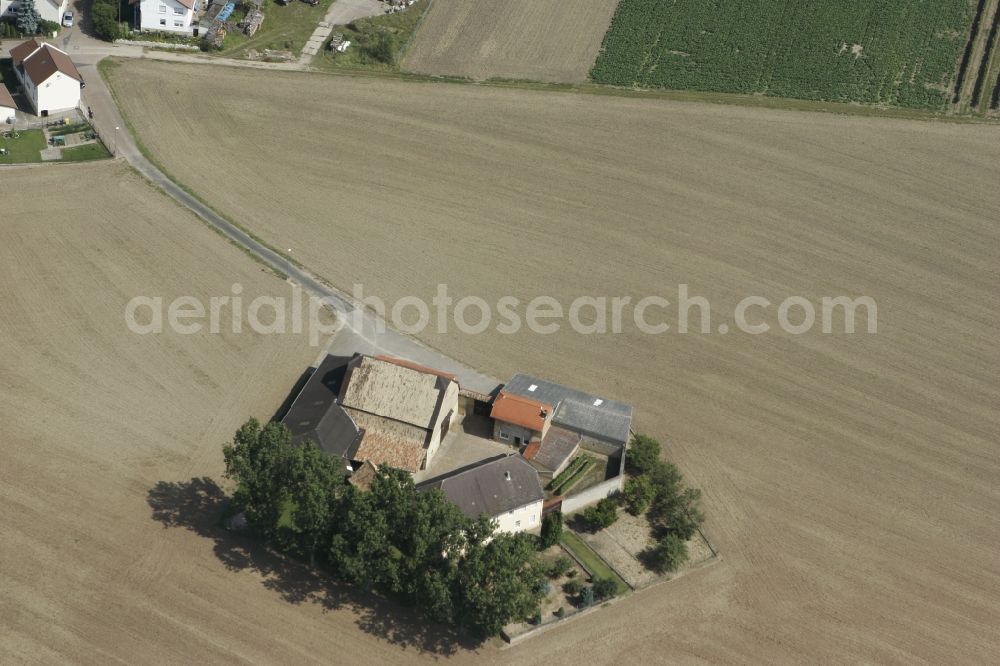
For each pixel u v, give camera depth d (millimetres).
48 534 90062
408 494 85438
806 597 90750
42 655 80562
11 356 108875
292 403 104688
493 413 101625
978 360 121250
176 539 91062
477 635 85500
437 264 129875
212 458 99438
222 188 140375
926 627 88688
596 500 98188
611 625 87125
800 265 135250
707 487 101188
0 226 128000
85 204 133875
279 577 88875
